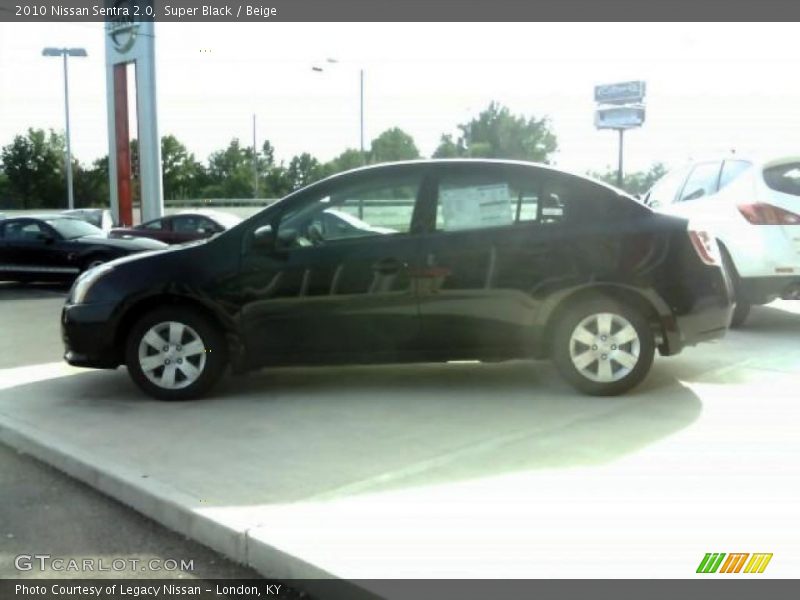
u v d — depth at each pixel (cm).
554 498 384
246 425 521
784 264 728
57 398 610
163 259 582
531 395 568
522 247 553
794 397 542
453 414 528
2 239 1549
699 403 532
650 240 548
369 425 511
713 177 829
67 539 384
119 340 592
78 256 1514
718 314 555
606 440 464
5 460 501
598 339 554
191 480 425
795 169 749
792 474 404
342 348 571
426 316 561
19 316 1128
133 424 533
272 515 375
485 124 5672
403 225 570
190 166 7444
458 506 379
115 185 2420
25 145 6906
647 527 351
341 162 5981
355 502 388
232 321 572
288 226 575
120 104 2378
